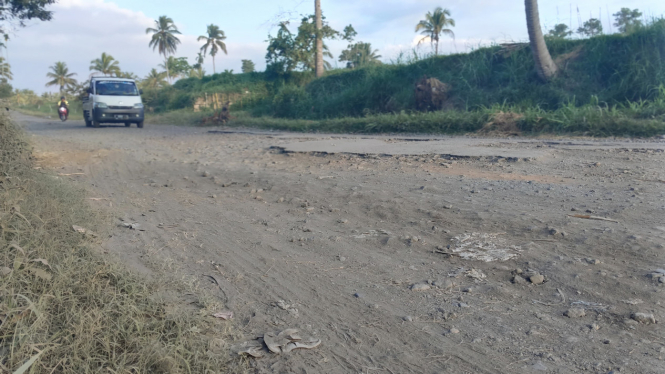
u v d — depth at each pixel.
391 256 3.66
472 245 3.70
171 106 35.38
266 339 2.46
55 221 3.64
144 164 8.52
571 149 8.28
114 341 2.19
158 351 2.10
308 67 30.16
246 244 4.05
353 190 5.66
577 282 2.97
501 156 7.45
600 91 14.92
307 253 3.80
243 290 3.13
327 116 21.27
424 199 5.06
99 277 2.81
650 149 7.86
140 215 5.04
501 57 18.34
